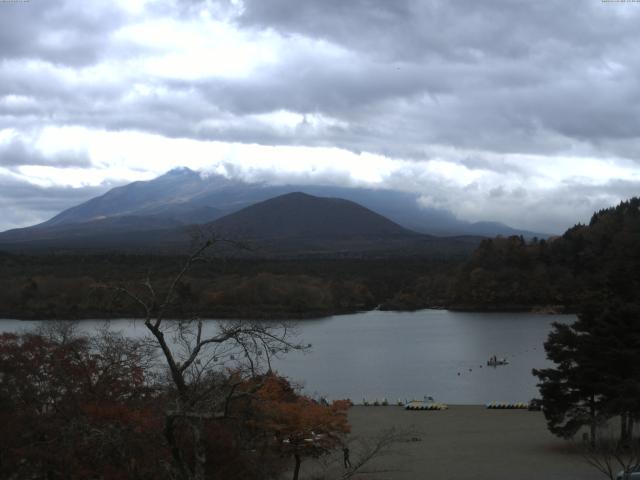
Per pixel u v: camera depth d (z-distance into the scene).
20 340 41.31
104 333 58.28
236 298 172.12
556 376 52.03
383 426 64.94
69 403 31.97
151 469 27.55
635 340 51.16
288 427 39.03
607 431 55.84
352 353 130.75
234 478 31.22
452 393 92.44
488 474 45.31
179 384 23.38
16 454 29.97
